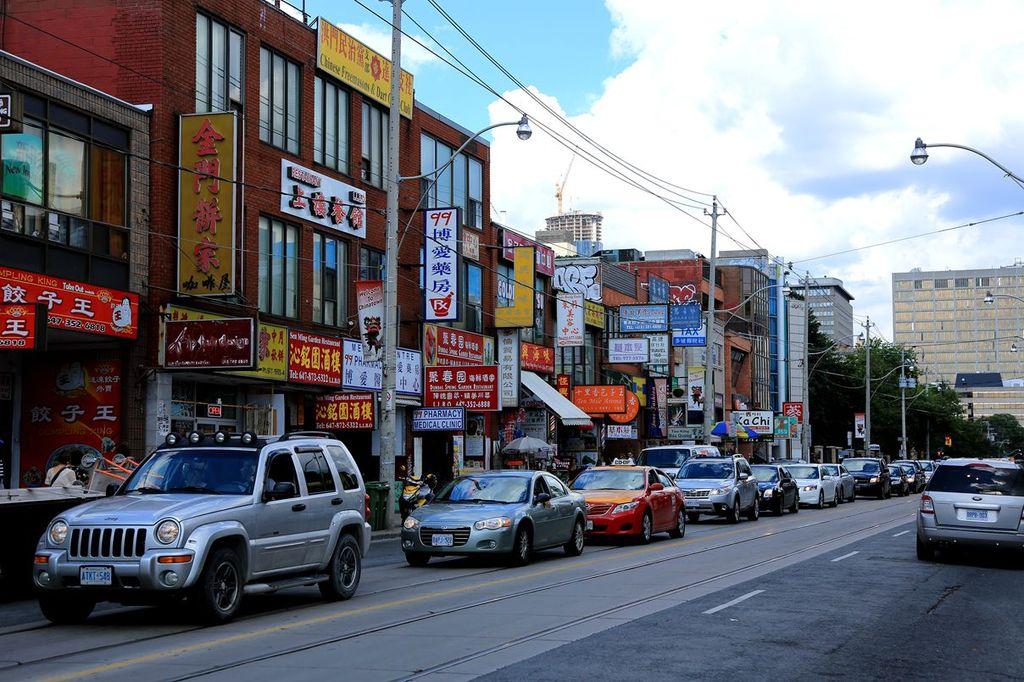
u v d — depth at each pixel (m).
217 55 27.27
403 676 8.91
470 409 35.16
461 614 12.57
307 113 31.12
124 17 25.27
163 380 24.23
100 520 11.24
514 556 18.47
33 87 21.45
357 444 34.78
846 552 21.23
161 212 24.72
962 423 125.62
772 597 14.10
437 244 34.38
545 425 44.09
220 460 12.59
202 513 11.49
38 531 13.95
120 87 25.11
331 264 32.22
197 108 26.34
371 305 29.86
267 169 29.02
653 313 52.12
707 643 10.53
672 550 21.84
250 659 9.70
